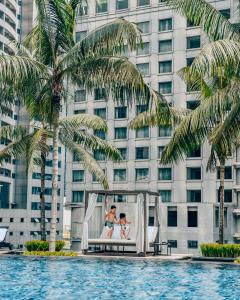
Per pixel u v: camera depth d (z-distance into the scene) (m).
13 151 25.25
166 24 70.06
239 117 18.02
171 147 19.45
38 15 21.31
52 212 21.62
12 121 95.19
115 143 71.00
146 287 12.80
